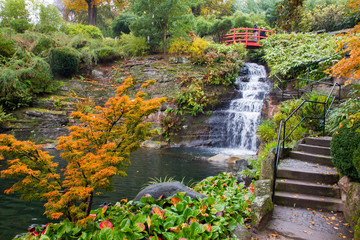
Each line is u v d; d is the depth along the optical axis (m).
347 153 3.89
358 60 4.52
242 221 3.50
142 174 7.26
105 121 3.14
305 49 12.84
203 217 3.22
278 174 4.64
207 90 14.72
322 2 17.41
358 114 4.03
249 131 12.52
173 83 15.88
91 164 2.69
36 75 14.34
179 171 7.70
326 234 3.23
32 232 2.78
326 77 9.88
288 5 7.16
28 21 19.22
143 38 19.72
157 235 2.84
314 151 5.43
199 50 17.77
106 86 17.05
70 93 15.80
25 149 2.56
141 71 17.62
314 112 7.69
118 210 3.32
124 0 31.84
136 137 3.21
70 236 2.67
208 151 11.66
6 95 12.85
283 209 3.98
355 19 14.31
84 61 18.50
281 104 9.54
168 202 3.48
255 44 20.22
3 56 14.60
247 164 6.79
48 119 13.01
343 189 3.99
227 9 33.12
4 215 4.35
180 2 18.36
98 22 36.12
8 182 6.08
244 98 14.98
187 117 13.90
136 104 3.10
